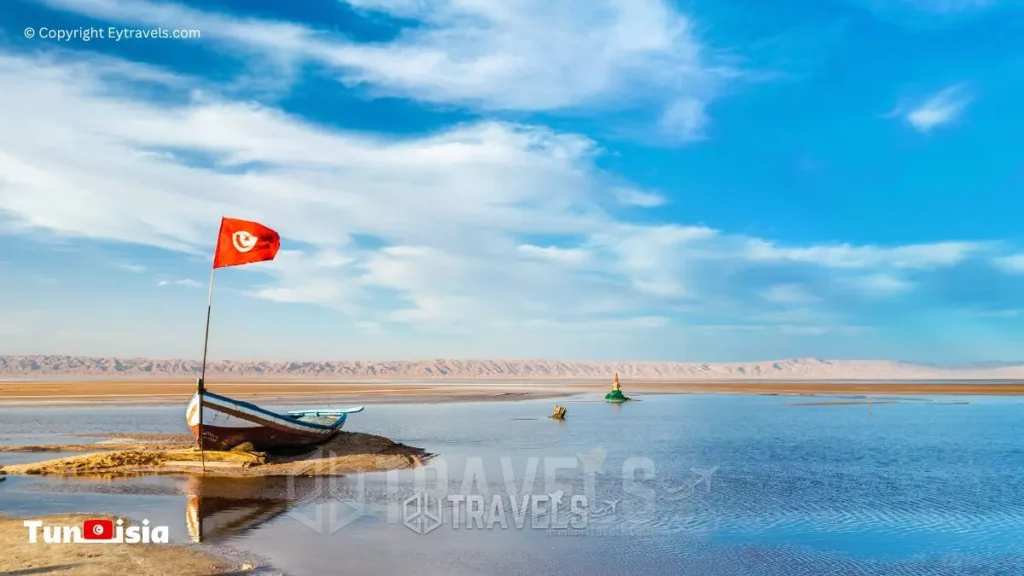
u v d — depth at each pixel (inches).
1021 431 1774.1
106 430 1672.0
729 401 3272.6
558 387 5654.5
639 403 3075.8
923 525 752.3
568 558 621.6
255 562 588.1
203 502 824.9
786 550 654.5
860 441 1520.7
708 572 590.9
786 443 1472.7
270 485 934.4
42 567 557.3
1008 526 751.1
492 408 2613.2
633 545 666.2
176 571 555.5
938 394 4153.5
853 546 672.4
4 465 1092.5
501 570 586.6
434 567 589.9
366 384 6368.1
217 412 1075.9
